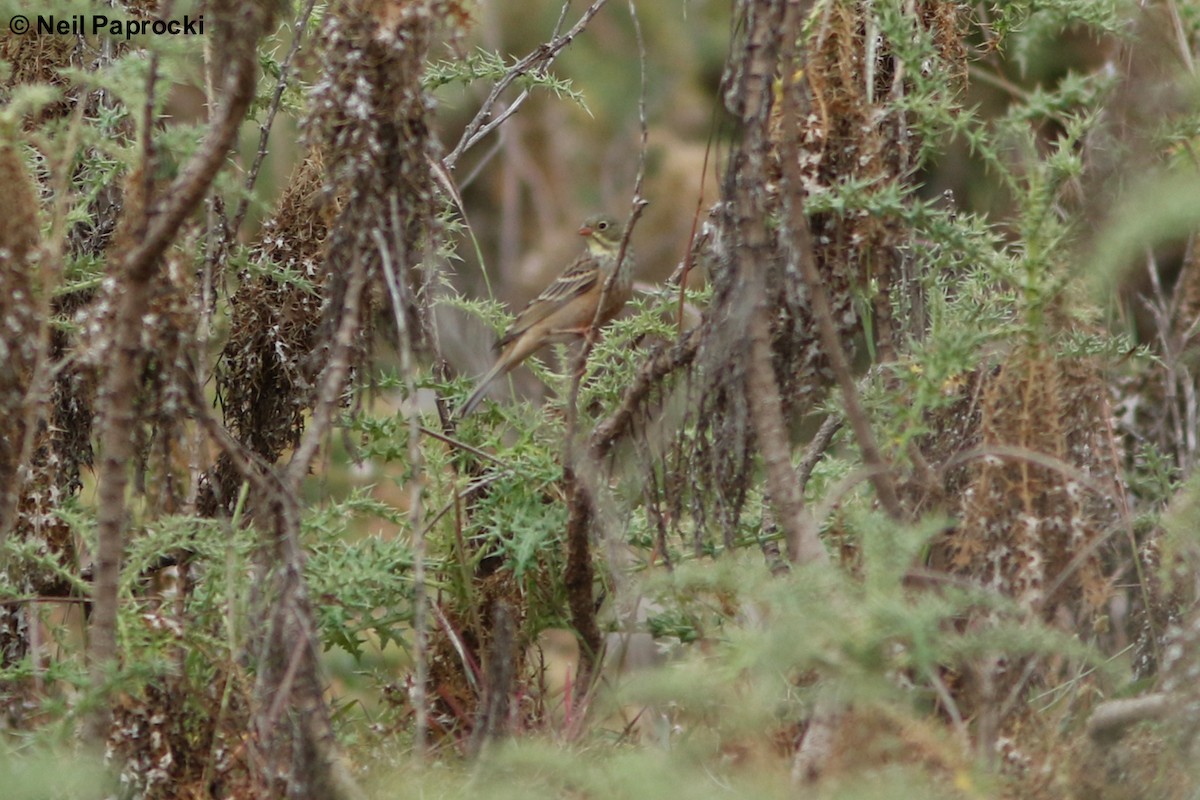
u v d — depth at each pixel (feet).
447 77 27.27
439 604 25.03
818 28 20.84
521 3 51.44
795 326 20.68
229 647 20.66
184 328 19.45
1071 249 19.75
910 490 20.99
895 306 23.76
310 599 20.15
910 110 21.02
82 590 22.50
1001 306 23.61
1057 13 19.76
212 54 19.43
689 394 21.72
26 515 23.57
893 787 15.56
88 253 25.61
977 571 19.42
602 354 26.30
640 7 53.01
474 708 23.75
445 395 26.99
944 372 19.45
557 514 24.77
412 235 19.84
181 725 20.76
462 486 25.91
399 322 19.30
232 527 21.38
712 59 53.52
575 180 52.80
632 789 16.05
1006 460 19.40
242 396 25.53
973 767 16.37
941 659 16.38
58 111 25.35
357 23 19.24
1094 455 21.36
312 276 25.08
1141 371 27.53
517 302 50.80
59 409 24.90
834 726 16.76
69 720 18.88
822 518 20.99
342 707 23.61
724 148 42.60
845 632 15.80
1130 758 17.67
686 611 21.80
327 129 19.40
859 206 20.01
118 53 26.03
